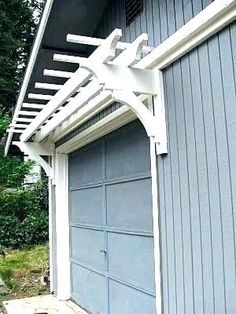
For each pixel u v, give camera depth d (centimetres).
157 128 311
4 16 1463
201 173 269
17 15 1520
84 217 531
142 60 329
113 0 441
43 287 652
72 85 364
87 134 477
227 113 247
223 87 251
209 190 261
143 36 280
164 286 308
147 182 364
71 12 449
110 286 442
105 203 460
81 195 546
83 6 446
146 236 363
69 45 491
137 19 379
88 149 520
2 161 1098
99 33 480
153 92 313
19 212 1072
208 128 263
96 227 486
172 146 302
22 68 1488
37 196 1095
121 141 420
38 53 491
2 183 1088
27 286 661
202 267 265
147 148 363
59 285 581
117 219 427
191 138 280
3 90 1422
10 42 1462
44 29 461
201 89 271
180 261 288
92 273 498
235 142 240
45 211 1084
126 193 406
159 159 320
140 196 376
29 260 864
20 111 548
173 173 300
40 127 543
